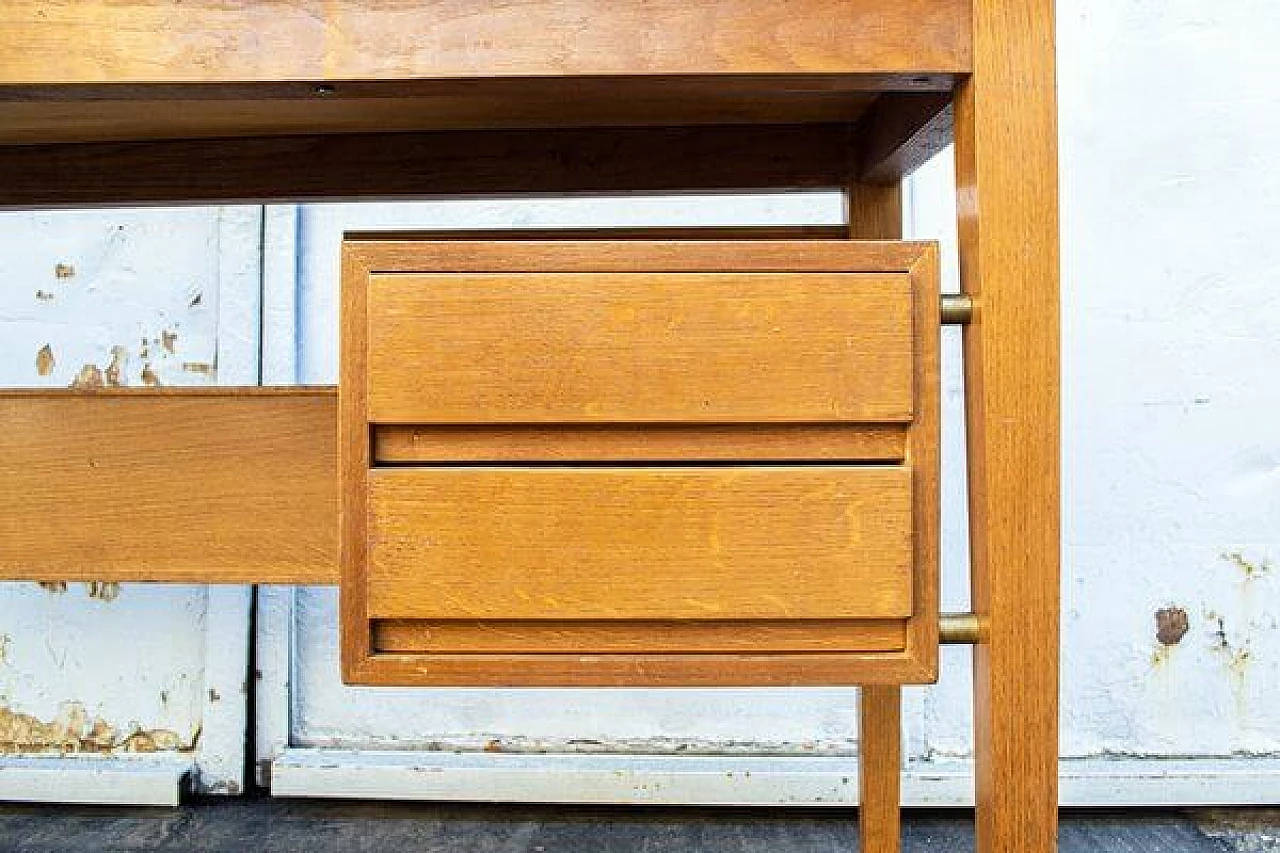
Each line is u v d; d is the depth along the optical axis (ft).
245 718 5.05
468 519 2.01
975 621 2.06
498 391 2.01
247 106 3.01
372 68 2.02
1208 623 4.96
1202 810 4.84
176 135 3.45
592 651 2.04
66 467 2.55
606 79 2.05
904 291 2.02
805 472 2.02
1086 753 4.97
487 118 3.27
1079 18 5.00
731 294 2.01
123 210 5.16
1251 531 4.95
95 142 3.51
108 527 2.54
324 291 5.16
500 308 2.01
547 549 2.01
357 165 3.49
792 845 4.48
